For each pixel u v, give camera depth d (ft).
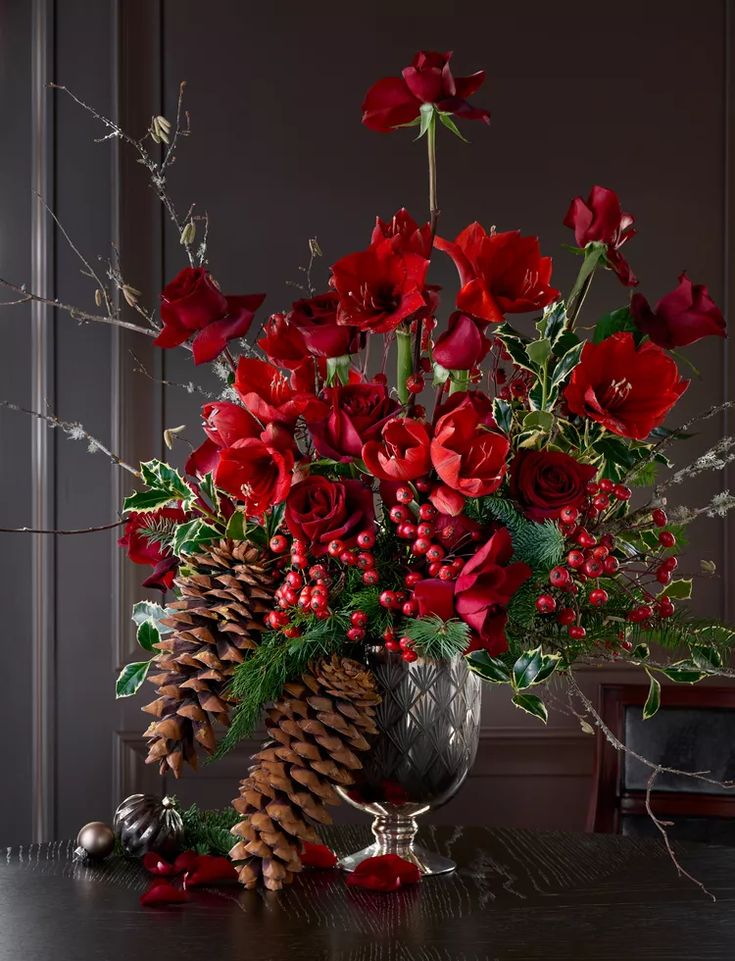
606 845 4.99
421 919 3.88
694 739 6.24
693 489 8.40
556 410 4.25
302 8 8.43
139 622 4.46
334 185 8.40
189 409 8.29
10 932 3.70
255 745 8.15
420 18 8.46
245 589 3.98
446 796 4.20
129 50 8.32
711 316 4.17
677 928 3.81
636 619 4.00
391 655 4.05
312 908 3.99
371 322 3.78
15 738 8.24
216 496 4.18
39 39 8.32
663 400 3.91
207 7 8.37
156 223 8.31
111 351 8.28
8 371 8.30
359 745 3.87
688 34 8.57
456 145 8.45
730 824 6.09
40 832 8.17
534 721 8.22
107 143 8.33
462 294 3.79
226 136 8.38
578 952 3.55
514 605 3.92
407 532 3.76
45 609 8.21
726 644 4.20
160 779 8.22
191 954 3.50
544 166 8.48
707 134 8.56
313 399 3.79
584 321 8.46
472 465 3.67
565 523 3.78
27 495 8.27
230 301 4.07
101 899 4.08
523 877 4.44
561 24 8.52
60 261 8.29
